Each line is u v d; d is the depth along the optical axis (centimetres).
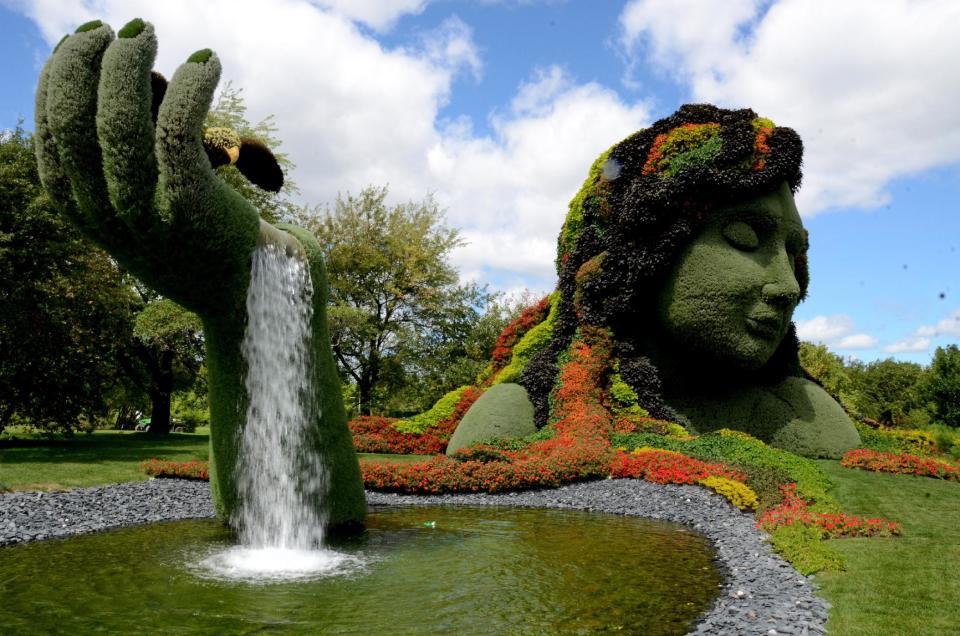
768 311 1446
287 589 631
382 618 554
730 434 1405
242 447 802
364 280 3186
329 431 865
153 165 648
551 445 1413
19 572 684
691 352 1561
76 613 557
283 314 808
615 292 1570
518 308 3603
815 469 1208
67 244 1741
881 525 843
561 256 1831
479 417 1612
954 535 815
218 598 600
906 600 568
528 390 1652
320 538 845
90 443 2203
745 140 1443
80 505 1009
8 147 1739
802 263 1641
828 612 547
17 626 526
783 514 880
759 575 666
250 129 2519
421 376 3309
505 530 916
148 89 639
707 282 1469
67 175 660
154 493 1122
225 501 822
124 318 2083
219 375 798
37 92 662
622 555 775
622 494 1133
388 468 1240
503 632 525
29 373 1964
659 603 599
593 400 1530
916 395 3244
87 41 636
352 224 3173
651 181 1483
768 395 1603
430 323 3303
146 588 630
